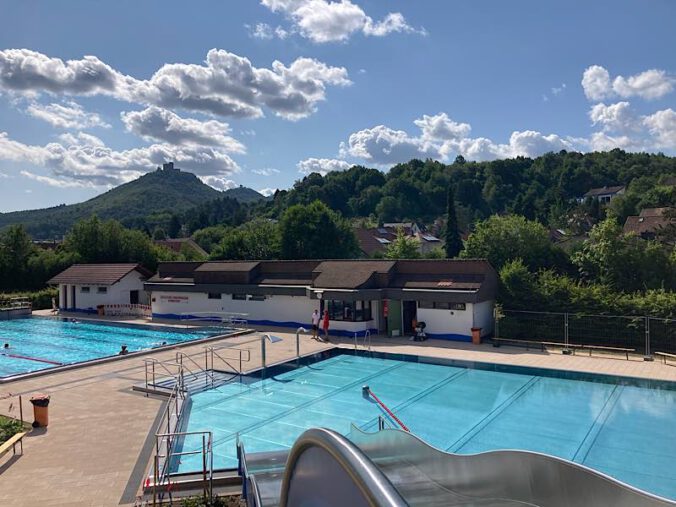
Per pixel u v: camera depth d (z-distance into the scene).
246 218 179.75
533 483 6.56
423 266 29.56
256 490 7.65
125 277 41.88
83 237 53.50
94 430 14.50
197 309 36.47
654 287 33.12
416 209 158.88
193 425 15.73
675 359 21.80
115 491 10.59
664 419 15.73
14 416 15.79
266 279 34.06
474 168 179.25
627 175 153.25
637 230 60.66
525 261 42.34
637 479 11.77
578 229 78.19
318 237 56.69
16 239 52.12
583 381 20.25
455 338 27.56
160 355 24.78
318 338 28.48
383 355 24.59
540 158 176.00
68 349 29.84
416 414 16.61
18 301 44.09
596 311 26.61
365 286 29.06
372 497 3.17
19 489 10.69
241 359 23.33
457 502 6.43
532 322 26.98
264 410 17.16
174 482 10.79
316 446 4.49
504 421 15.83
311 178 189.12
